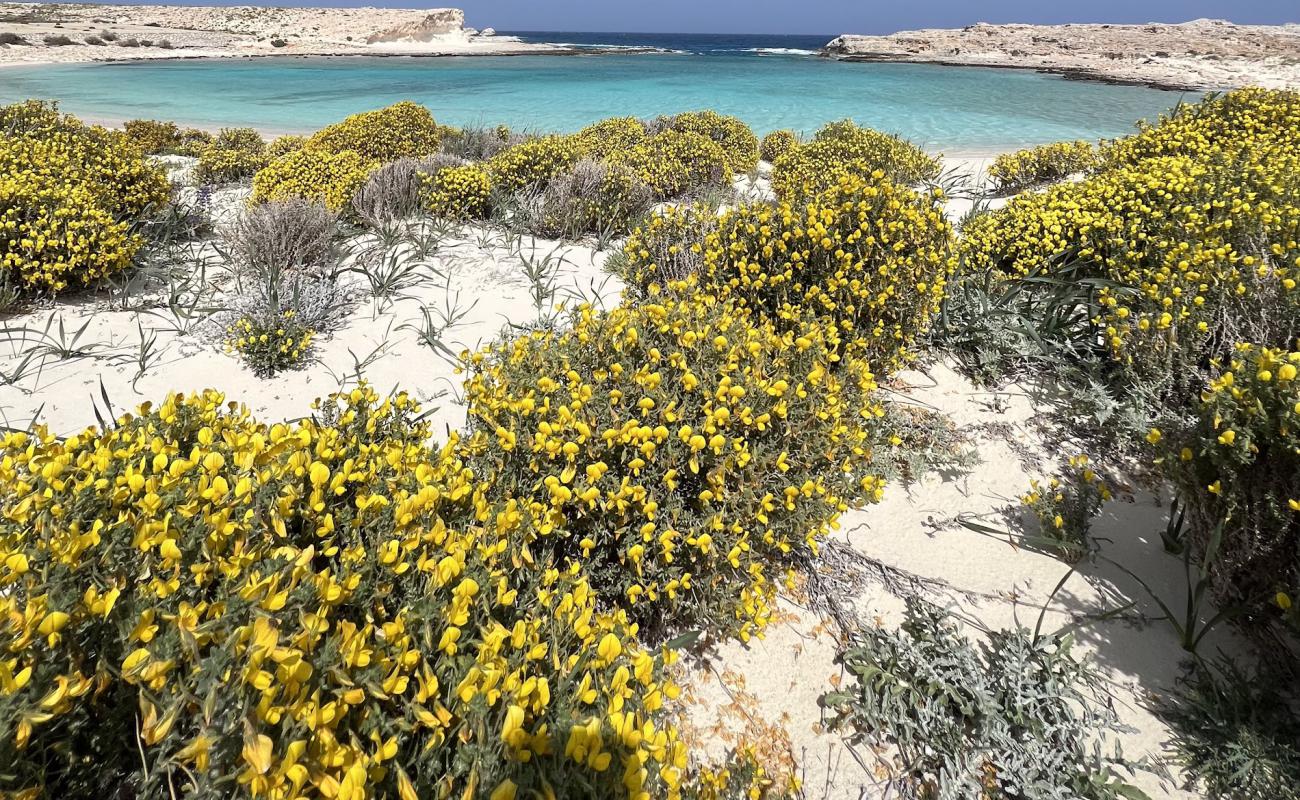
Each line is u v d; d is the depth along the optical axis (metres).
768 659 2.37
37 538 1.41
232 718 1.06
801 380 2.77
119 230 5.30
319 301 4.84
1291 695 2.14
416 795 1.08
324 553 1.57
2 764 1.02
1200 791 1.95
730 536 2.27
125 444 1.94
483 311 5.14
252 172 10.12
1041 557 2.80
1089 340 4.09
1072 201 5.38
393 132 10.88
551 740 1.24
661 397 2.38
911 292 3.82
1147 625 2.46
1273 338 3.18
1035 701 2.14
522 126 16.89
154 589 1.32
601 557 2.21
